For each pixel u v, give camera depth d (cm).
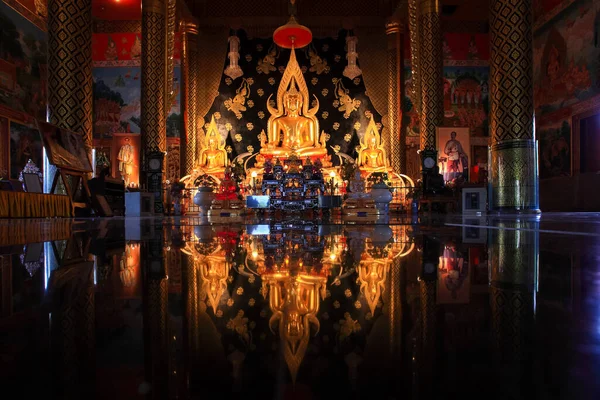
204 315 63
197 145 2348
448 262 129
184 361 41
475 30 2484
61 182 946
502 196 834
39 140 2089
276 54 2411
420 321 57
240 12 2394
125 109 2442
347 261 133
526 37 816
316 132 2288
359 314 62
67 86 886
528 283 90
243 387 34
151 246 203
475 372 37
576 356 41
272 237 260
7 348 46
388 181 2028
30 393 33
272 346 46
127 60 2461
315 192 1409
